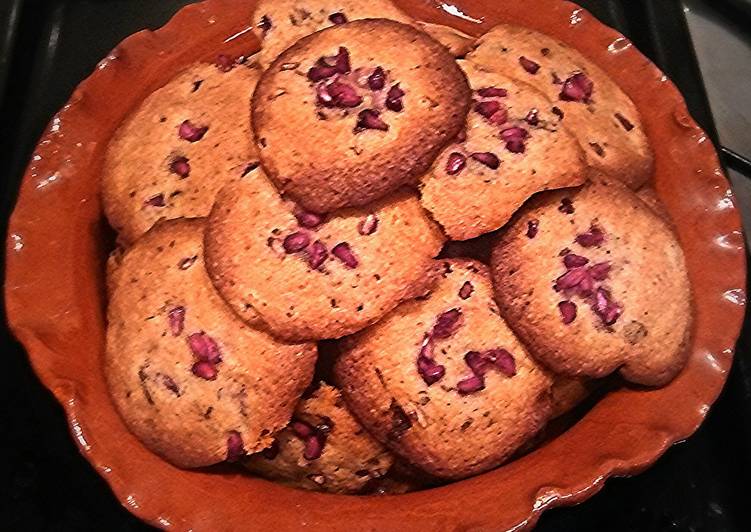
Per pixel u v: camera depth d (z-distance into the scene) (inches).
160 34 16.1
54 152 14.9
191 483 12.9
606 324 13.2
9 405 15.4
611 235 13.6
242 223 13.3
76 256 14.3
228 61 15.5
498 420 13.2
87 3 18.8
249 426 13.0
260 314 13.0
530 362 13.5
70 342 13.7
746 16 20.5
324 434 13.6
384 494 13.6
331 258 13.1
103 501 14.8
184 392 13.0
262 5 15.5
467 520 12.2
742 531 14.7
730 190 14.8
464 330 13.3
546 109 14.1
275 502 12.6
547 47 15.5
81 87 15.4
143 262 13.8
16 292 13.9
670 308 13.5
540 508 12.3
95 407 13.2
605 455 12.7
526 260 13.4
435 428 13.1
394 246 13.2
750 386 15.2
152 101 15.2
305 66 13.7
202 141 14.6
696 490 14.9
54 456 15.1
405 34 13.9
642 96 15.8
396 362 13.2
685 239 14.6
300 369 13.1
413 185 13.5
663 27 18.6
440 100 13.4
